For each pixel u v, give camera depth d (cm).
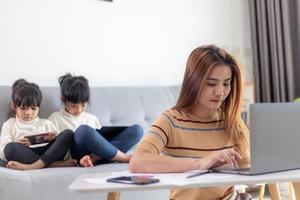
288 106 114
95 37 299
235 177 104
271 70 359
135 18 319
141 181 98
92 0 297
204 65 133
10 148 199
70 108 242
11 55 263
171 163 119
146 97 291
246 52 371
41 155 205
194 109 142
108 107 271
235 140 142
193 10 349
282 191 246
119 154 220
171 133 137
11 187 167
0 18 259
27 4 269
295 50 350
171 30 338
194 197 132
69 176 186
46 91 250
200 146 137
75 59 290
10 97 236
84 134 210
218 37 361
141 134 235
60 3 283
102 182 101
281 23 349
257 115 108
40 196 175
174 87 312
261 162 108
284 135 112
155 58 329
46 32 277
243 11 373
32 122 229
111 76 307
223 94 134
